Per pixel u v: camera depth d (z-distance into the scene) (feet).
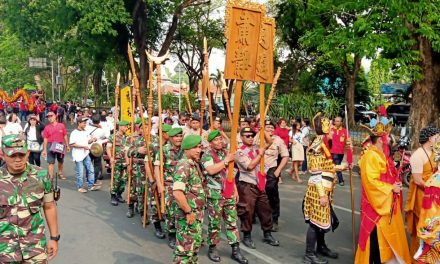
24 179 12.45
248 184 21.63
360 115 96.94
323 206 18.86
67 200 31.78
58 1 74.54
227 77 18.15
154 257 20.56
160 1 80.12
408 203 17.79
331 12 55.26
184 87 29.76
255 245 22.26
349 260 20.02
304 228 25.46
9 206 12.14
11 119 38.50
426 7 41.37
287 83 95.20
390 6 40.68
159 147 21.43
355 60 75.97
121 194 32.45
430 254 15.75
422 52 50.60
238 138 23.53
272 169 24.73
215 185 19.80
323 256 20.45
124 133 30.58
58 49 91.56
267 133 23.77
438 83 53.93
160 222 23.67
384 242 16.26
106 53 90.43
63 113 103.86
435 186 15.40
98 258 20.35
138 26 86.99
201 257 20.52
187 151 16.62
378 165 16.44
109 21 74.90
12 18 87.10
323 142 18.92
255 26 18.76
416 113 52.80
